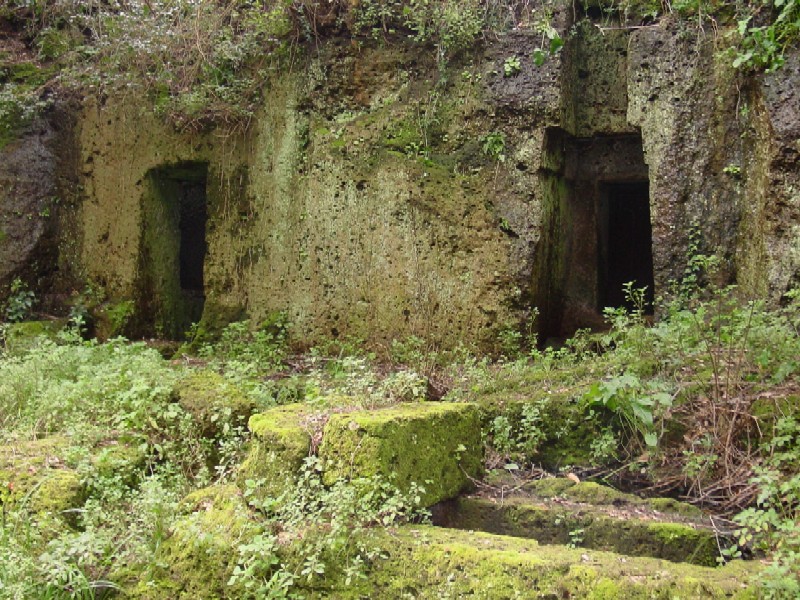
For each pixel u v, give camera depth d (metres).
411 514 4.13
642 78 7.04
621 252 8.80
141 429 5.66
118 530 4.54
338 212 8.17
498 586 3.53
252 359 7.83
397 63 8.02
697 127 6.88
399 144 7.90
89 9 9.62
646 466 5.09
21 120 9.73
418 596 3.65
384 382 5.20
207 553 4.10
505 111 7.45
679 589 3.37
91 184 9.80
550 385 5.86
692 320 5.83
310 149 8.36
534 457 5.43
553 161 7.57
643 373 5.54
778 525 3.68
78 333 9.21
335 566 3.86
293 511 4.03
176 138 9.20
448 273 7.63
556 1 7.47
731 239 6.82
